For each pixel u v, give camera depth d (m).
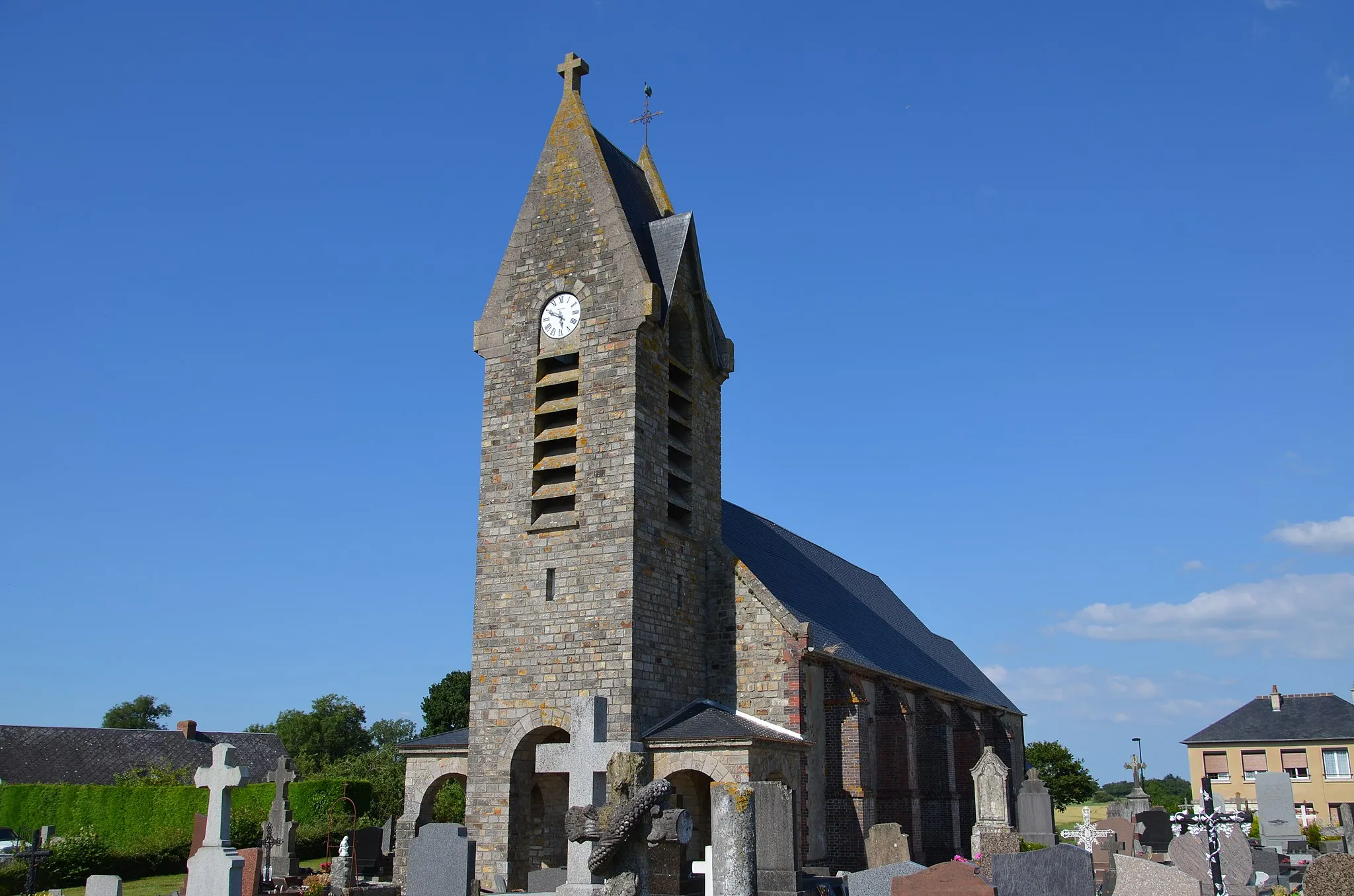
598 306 35.62
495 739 33.91
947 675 56.41
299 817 55.97
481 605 35.22
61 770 71.81
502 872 32.59
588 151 37.62
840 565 58.56
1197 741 84.38
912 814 41.47
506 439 36.19
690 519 36.91
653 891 21.45
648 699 33.06
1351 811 34.09
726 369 40.69
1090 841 36.56
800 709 35.16
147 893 38.91
